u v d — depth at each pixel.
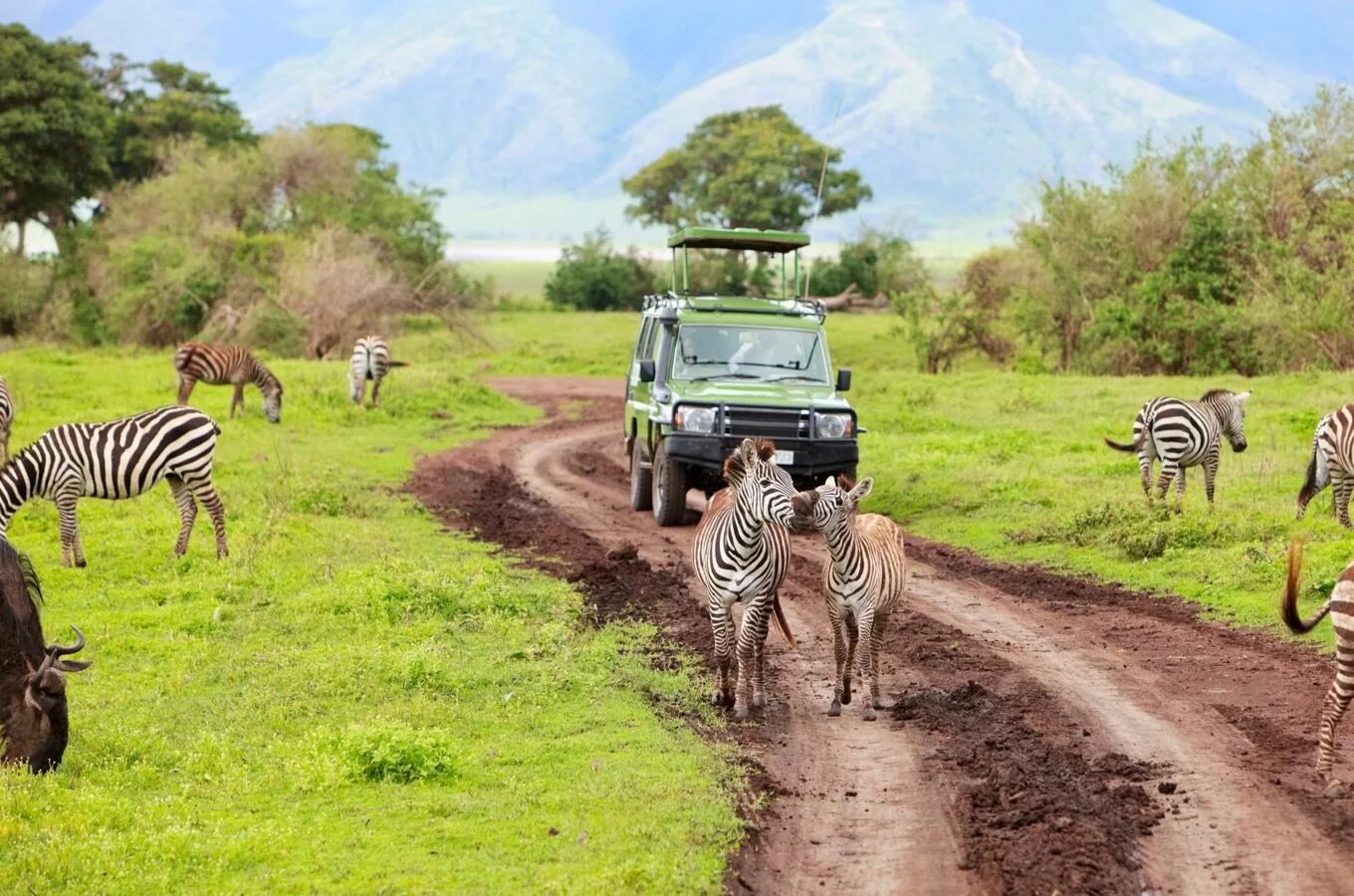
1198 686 13.51
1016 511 22.42
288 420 34.28
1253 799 10.41
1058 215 54.22
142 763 11.12
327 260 60.69
